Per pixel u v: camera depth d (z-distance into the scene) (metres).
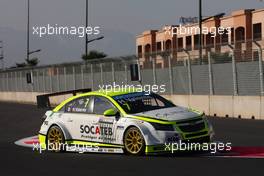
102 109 19.98
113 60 57.19
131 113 19.03
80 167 16.75
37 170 16.59
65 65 70.19
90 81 63.34
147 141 18.16
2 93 98.56
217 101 39.91
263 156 17.84
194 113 18.84
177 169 15.45
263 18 93.56
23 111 54.72
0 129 35.72
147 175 14.70
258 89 36.22
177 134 17.95
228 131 27.86
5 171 16.62
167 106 19.81
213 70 41.12
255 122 32.81
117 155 19.28
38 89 80.94
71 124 20.92
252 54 36.69
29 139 28.14
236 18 98.19
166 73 47.59
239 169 15.04
